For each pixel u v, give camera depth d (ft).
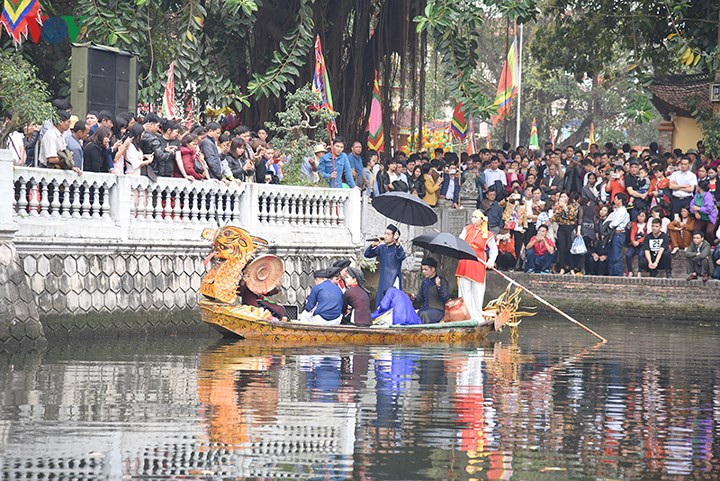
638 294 234.17
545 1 336.08
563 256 244.83
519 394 115.75
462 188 249.14
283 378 121.08
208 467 80.69
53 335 150.92
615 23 319.88
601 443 92.22
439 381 123.24
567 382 126.21
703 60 262.88
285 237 187.01
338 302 165.17
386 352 150.20
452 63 241.14
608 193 244.42
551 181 252.21
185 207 171.42
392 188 228.63
